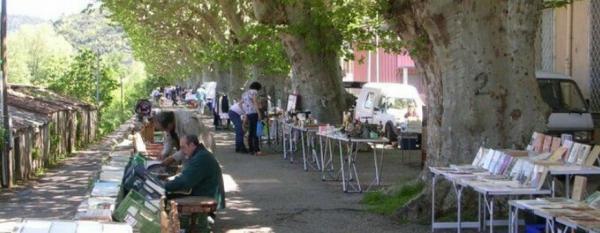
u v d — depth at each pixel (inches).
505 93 405.1
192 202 352.5
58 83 1274.6
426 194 418.6
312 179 609.0
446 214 406.0
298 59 846.5
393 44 707.4
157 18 1466.5
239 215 443.5
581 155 335.0
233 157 789.2
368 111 906.7
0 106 593.6
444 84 419.5
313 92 842.8
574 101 631.8
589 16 727.1
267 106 929.5
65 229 213.6
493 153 372.8
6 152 591.8
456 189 368.8
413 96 881.5
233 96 1418.6
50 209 485.4
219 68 1720.0
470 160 406.3
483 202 393.1
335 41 813.9
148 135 605.6
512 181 334.6
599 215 260.4
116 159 417.7
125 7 1387.8
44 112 768.9
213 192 378.0
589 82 725.9
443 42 412.8
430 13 406.3
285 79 1167.6
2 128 586.2
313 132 677.9
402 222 414.3
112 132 1311.5
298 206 473.7
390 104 872.3
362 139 543.8
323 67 847.1
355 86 1182.9
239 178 617.6
